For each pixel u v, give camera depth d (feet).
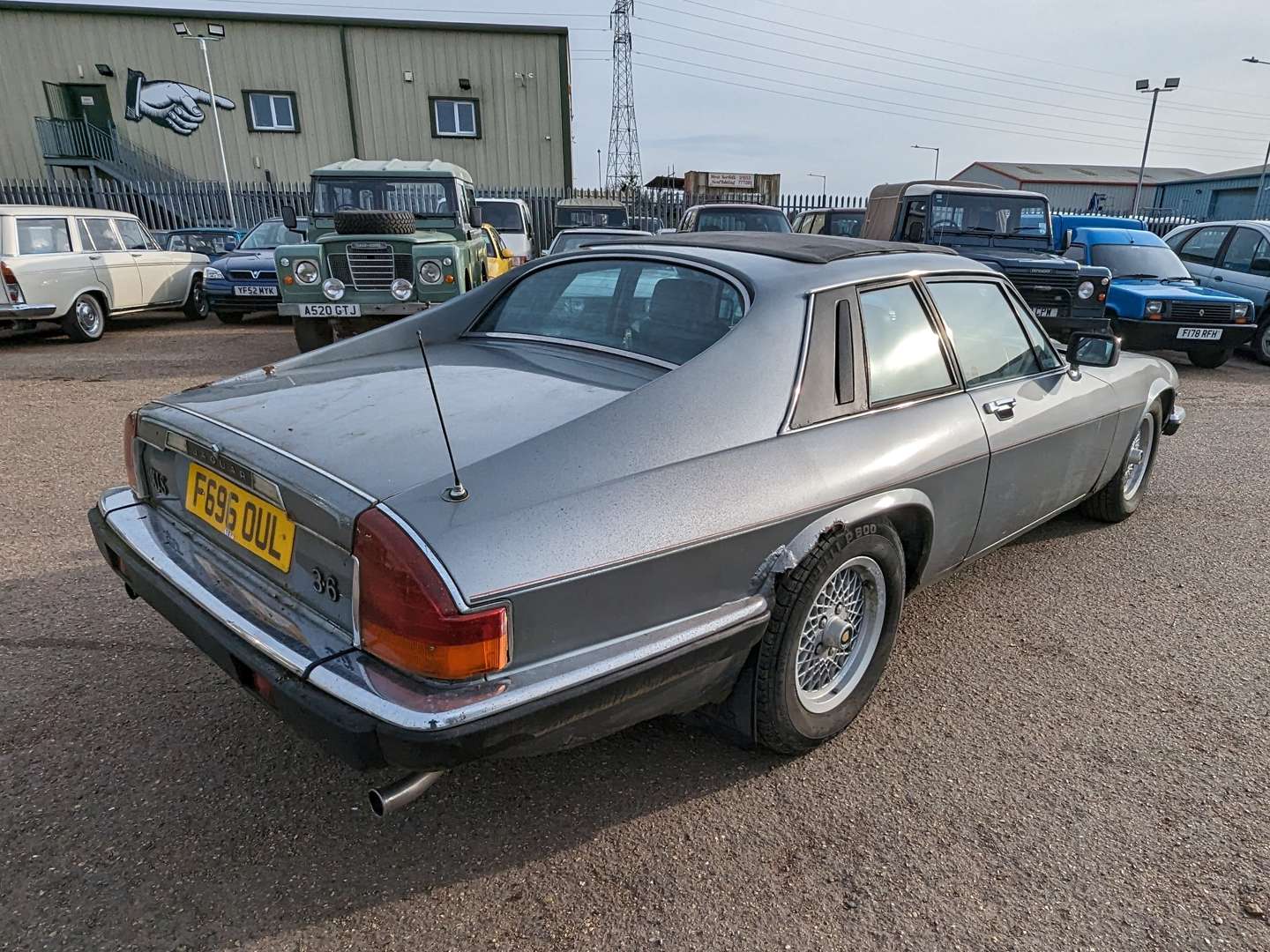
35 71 77.05
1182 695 9.89
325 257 26.03
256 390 8.33
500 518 5.77
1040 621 11.70
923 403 9.22
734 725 8.08
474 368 8.68
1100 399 12.44
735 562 7.04
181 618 6.92
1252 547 14.55
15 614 10.89
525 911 6.56
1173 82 86.17
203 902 6.54
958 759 8.59
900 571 8.82
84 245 35.35
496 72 80.74
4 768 7.96
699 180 92.48
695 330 8.34
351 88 79.36
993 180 197.98
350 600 5.93
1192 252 39.93
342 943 6.22
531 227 57.57
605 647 6.23
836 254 9.29
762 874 6.98
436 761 5.40
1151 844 7.44
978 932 6.45
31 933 6.17
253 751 8.34
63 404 23.29
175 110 78.74
